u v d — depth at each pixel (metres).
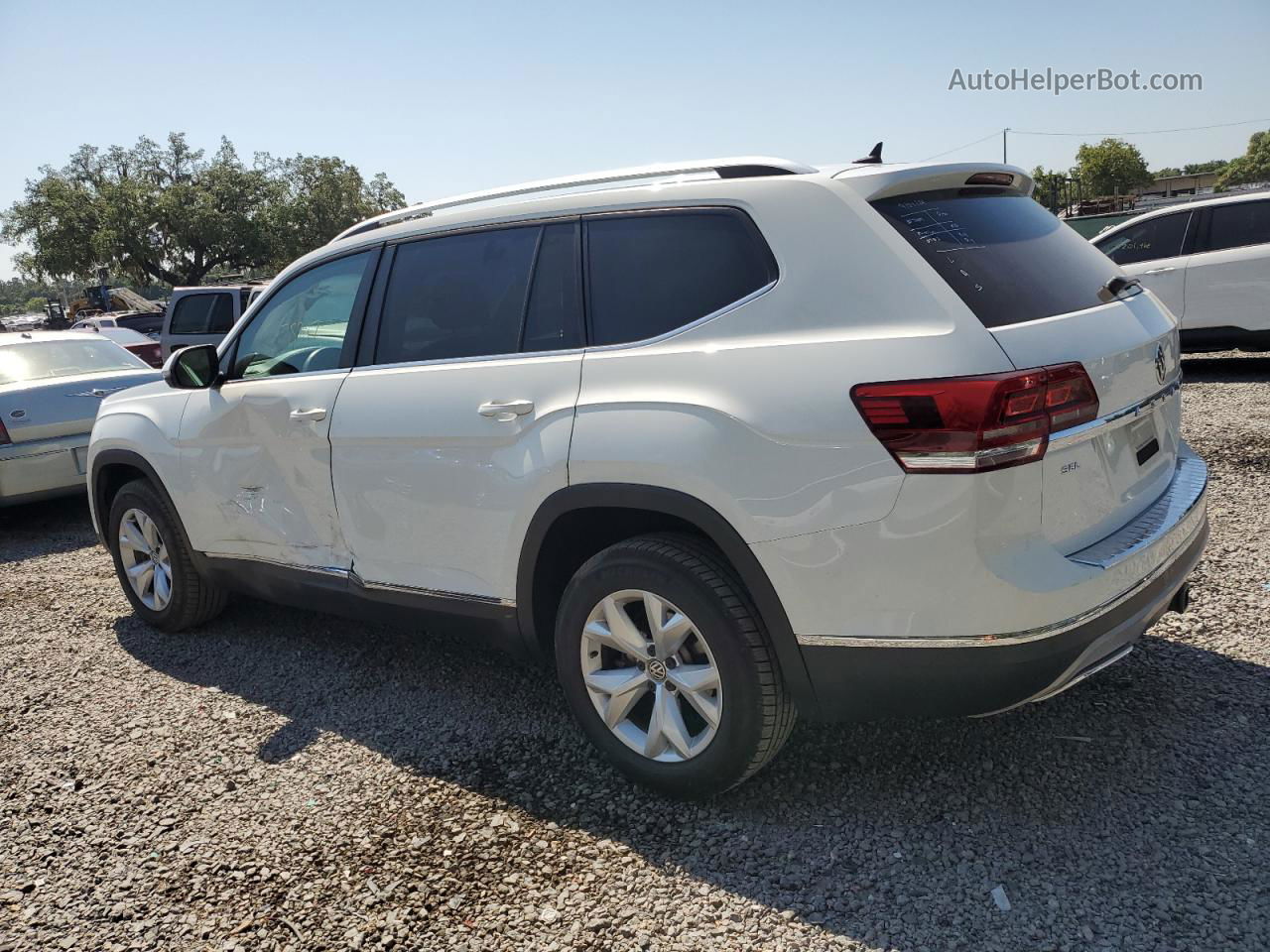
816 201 2.68
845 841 2.70
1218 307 9.57
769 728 2.70
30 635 4.98
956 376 2.32
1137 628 2.60
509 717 3.62
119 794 3.27
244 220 57.06
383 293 3.68
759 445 2.55
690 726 2.96
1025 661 2.39
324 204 61.44
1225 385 9.23
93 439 4.91
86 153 57.47
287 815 3.07
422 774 3.26
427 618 3.53
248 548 4.19
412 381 3.43
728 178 2.89
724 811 2.89
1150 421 2.94
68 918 2.64
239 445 4.09
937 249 2.57
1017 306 2.53
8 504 7.18
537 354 3.14
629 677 2.95
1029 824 2.71
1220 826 2.62
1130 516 2.76
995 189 3.03
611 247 3.05
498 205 3.39
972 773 2.97
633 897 2.55
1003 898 2.42
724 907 2.48
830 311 2.57
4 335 8.09
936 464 2.33
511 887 2.63
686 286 2.87
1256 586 4.20
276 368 4.07
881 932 2.35
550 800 3.03
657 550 2.80
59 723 3.87
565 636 3.06
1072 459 2.49
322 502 3.77
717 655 2.69
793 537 2.52
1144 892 2.40
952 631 2.40
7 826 3.12
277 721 3.75
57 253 54.56
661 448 2.70
